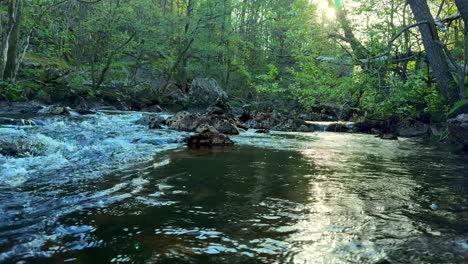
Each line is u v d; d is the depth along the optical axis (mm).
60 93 18156
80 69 23984
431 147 8836
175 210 2973
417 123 12789
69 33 25016
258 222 2709
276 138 10234
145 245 2209
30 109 14641
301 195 3590
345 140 10477
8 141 5965
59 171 4543
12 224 2545
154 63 28875
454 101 9758
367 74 11031
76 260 1967
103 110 18328
